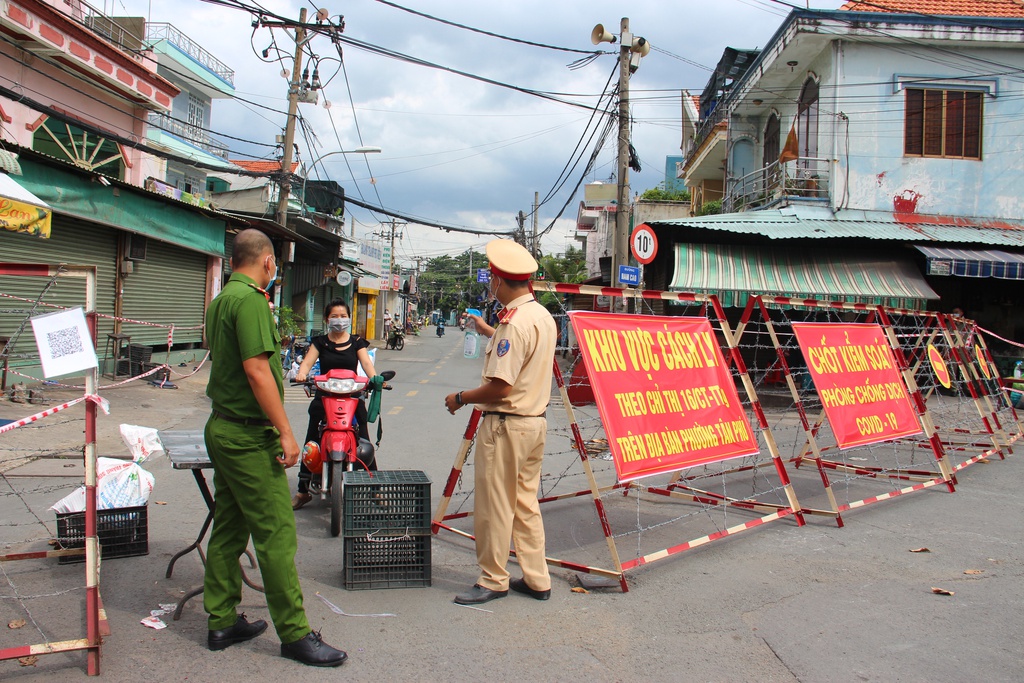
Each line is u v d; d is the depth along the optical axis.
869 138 15.58
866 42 15.48
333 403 5.15
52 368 2.89
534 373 3.83
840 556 4.79
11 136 12.53
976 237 14.38
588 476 4.19
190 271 16.20
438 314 53.50
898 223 15.27
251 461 3.06
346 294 34.06
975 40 15.30
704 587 4.18
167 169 20.78
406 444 8.50
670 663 3.21
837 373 6.25
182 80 22.70
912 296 13.53
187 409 10.91
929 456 8.59
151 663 3.05
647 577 4.34
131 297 13.77
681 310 15.96
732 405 5.24
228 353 3.07
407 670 3.08
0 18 11.38
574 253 43.44
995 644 3.48
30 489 5.78
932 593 4.15
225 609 3.22
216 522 3.22
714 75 22.19
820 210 15.52
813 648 3.40
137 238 13.31
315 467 5.16
